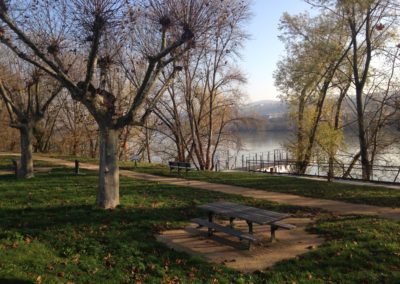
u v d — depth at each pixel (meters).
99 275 7.41
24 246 8.54
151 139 41.25
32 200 13.46
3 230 9.71
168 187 17.16
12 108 18.39
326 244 9.12
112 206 12.57
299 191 16.62
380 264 7.71
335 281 7.18
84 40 12.51
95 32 11.65
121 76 31.55
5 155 32.50
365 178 24.45
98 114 12.34
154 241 9.38
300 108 30.36
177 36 13.52
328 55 27.94
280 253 8.73
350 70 28.73
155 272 7.64
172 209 12.60
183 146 37.09
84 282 7.02
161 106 35.78
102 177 12.55
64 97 38.09
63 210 12.02
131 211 12.06
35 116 19.19
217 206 10.54
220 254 8.71
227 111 38.66
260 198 15.05
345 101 31.62
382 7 24.83
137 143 41.12
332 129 28.97
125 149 37.72
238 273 7.60
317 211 12.80
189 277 7.46
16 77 22.61
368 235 9.47
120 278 7.30
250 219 9.10
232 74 35.94
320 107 29.41
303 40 29.86
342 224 10.75
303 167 29.41
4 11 11.14
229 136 39.84
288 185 18.27
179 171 22.95
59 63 12.42
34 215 11.34
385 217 11.73
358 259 7.99
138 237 9.59
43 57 11.72
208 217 11.14
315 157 28.80
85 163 27.23
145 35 21.08
